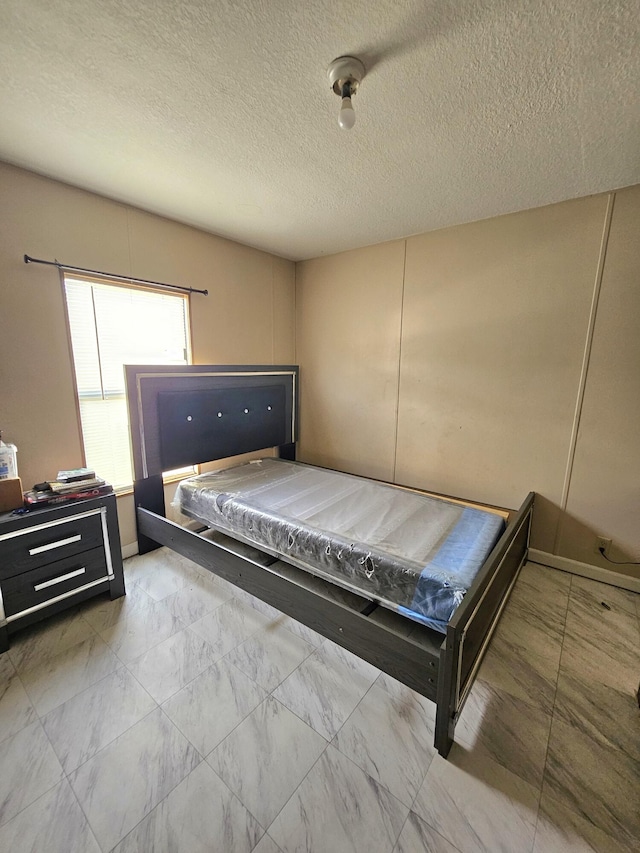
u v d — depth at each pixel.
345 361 3.46
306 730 1.42
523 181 2.04
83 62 1.25
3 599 1.77
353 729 1.43
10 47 1.18
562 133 1.61
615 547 2.37
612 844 1.08
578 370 2.36
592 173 1.94
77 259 2.22
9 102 1.45
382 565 1.72
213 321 3.03
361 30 1.13
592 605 2.19
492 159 1.83
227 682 1.64
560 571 2.54
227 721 1.45
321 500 2.46
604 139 1.64
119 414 2.59
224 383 3.01
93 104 1.47
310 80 1.33
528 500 2.40
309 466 3.29
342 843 1.08
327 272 3.48
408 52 1.20
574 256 2.29
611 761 1.33
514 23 1.09
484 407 2.74
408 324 3.02
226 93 1.40
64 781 1.24
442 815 1.16
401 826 1.13
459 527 2.07
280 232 2.88
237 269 3.16
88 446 2.45
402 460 3.22
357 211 2.47
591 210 2.20
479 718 1.49
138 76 1.32
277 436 3.55
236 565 1.95
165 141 1.72
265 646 1.85
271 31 1.14
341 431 3.59
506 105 1.44
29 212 2.02
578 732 1.43
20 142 1.73
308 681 1.65
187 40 1.17
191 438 2.85
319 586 2.32
